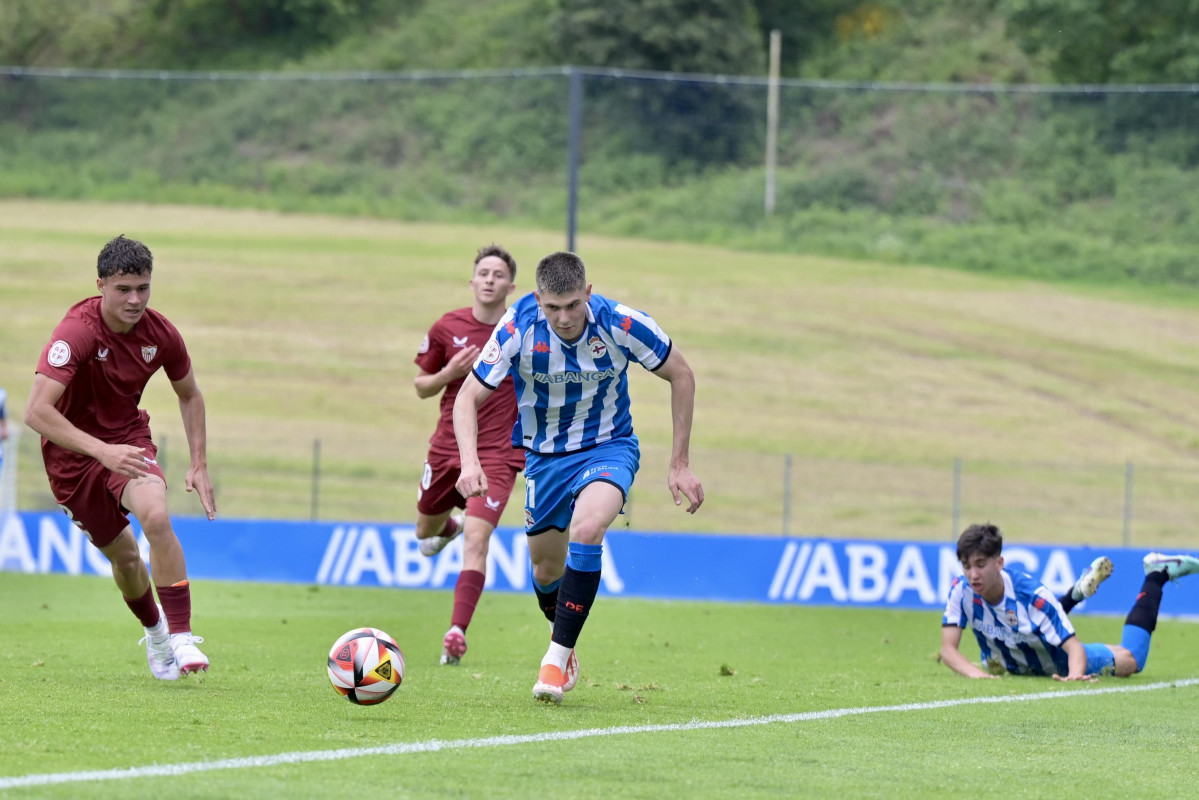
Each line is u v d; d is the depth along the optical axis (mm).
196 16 193000
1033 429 111438
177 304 134125
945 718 20047
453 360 28797
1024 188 137875
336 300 136375
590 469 20062
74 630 33344
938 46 177500
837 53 179125
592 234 146000
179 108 173000
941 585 55344
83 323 19938
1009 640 27703
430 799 12328
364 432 110438
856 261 138500
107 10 192625
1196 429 111500
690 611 49688
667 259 140500
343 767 13695
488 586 55656
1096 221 134250
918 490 98125
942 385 118875
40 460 90812
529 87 161125
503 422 29219
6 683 20250
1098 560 29000
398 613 43938
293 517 89938
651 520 90188
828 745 16656
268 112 170750
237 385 118750
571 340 19688
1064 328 127062
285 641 32188
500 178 158125
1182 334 125688
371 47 184250
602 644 34500
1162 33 131375
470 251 148250
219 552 57812
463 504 30844
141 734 15266
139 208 161625
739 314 130250
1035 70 170000
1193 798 13953
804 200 143125
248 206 161750
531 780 13375
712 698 21688
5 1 186500
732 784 13664
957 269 136500
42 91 172875
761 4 180250
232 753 14242
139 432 21062
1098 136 135625
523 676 24516
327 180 163375
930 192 139875
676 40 152375
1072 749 17156
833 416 113125
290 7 192250
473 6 184750
